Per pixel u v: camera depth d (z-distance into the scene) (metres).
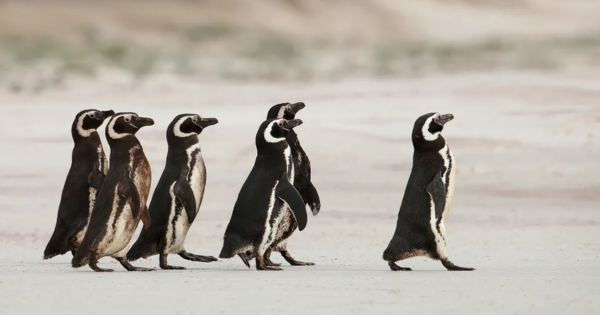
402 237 44.84
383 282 40.06
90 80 191.75
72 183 49.41
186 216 47.94
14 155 103.81
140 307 34.44
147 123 46.44
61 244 49.22
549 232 61.50
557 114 119.94
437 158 44.94
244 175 90.31
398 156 96.94
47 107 152.00
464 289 37.91
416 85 163.12
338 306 34.34
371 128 113.81
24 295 37.12
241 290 37.97
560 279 40.78
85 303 35.31
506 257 50.88
